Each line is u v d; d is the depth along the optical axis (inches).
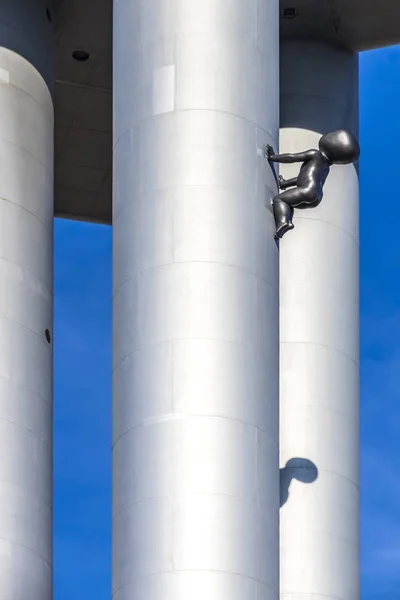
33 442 2464.3
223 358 2154.3
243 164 2222.0
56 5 2758.4
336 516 2655.0
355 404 2736.2
